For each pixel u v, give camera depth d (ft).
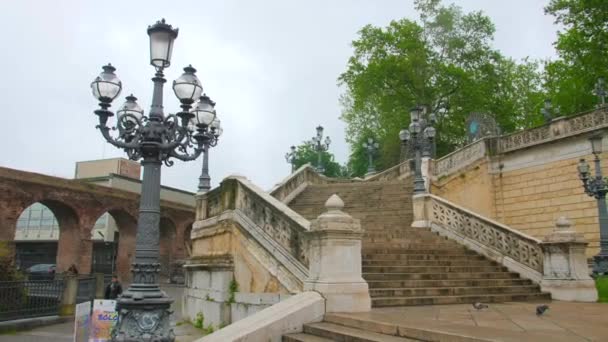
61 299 55.47
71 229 109.09
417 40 136.87
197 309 42.22
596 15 95.91
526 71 155.63
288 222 31.35
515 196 81.20
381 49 138.92
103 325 27.43
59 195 102.89
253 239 35.01
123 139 26.27
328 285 25.68
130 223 122.62
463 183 85.56
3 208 91.71
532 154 79.51
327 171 195.11
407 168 95.40
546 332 19.38
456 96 134.72
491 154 85.20
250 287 34.58
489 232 44.42
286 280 29.91
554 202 75.20
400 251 40.11
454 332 18.93
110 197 114.73
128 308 22.43
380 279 33.55
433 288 33.06
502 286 36.81
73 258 106.83
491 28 140.77
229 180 40.91
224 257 37.83
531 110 146.72
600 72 99.60
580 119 73.26
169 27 26.30
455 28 140.56
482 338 17.54
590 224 69.97
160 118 25.58
